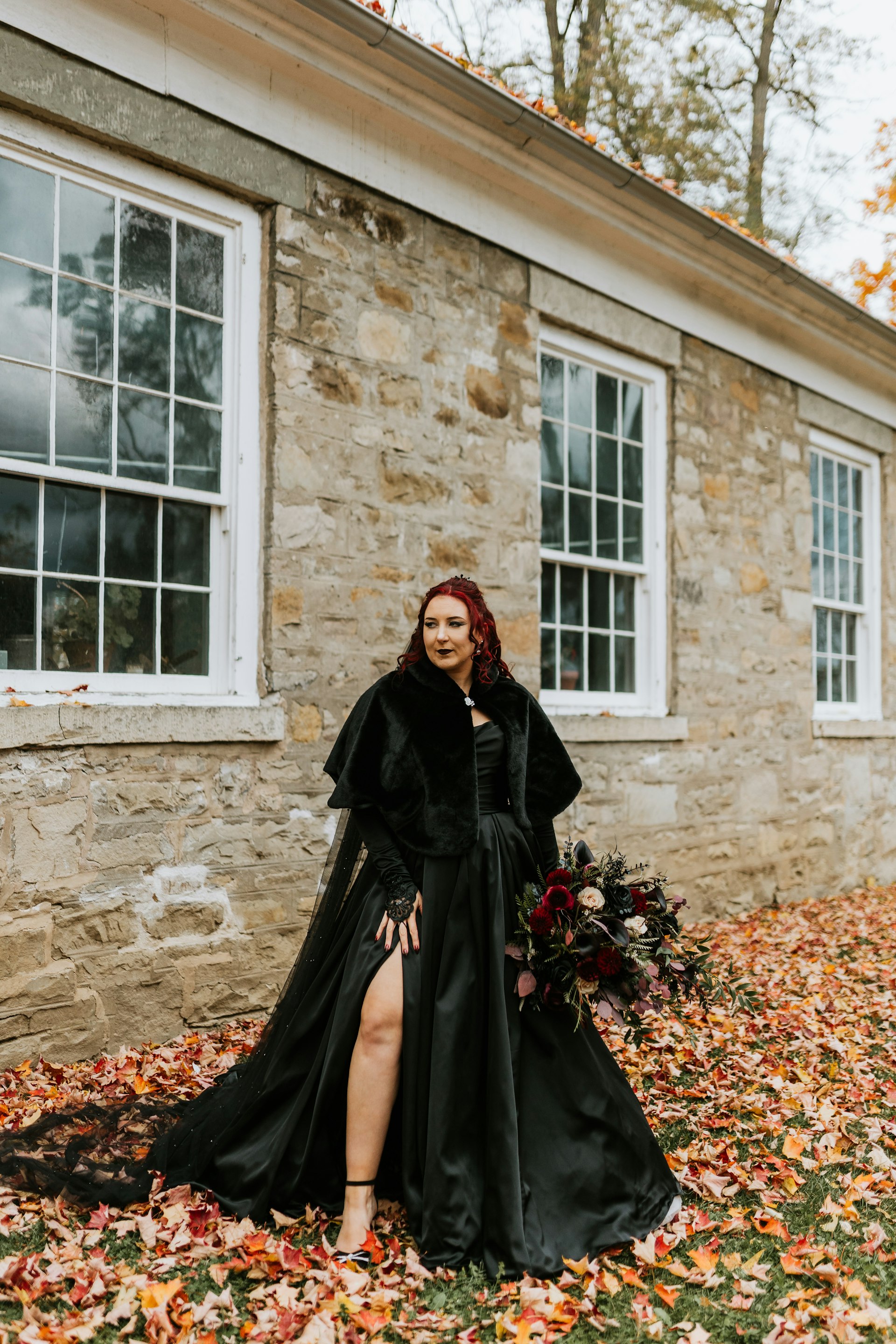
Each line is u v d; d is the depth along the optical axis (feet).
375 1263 7.32
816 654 26.94
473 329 17.01
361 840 8.86
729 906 22.30
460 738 8.29
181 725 12.71
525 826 8.35
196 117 13.29
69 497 12.53
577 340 19.44
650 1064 12.01
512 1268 7.22
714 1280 7.24
